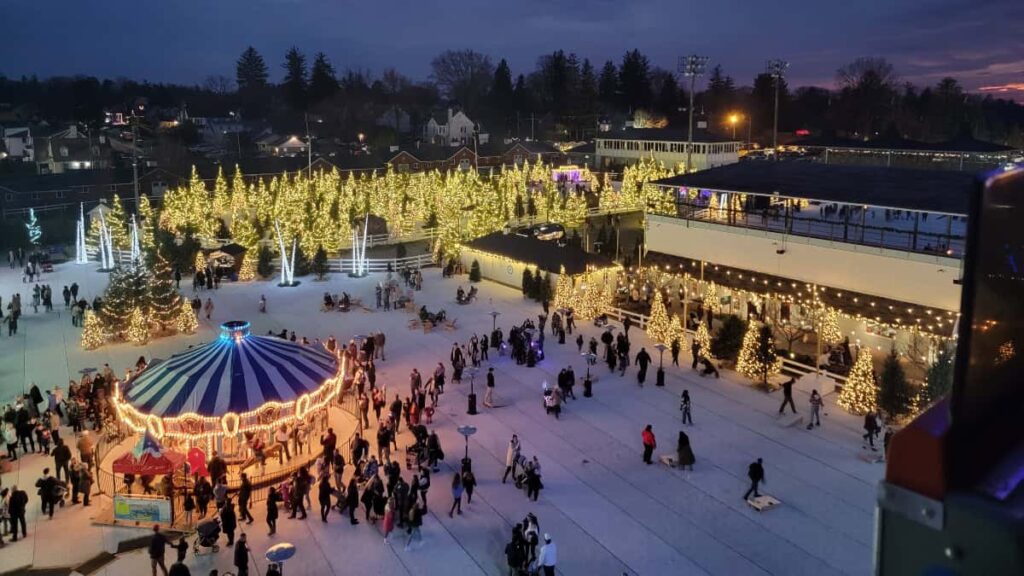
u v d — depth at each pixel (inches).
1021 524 113.9
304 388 1113.4
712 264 1775.3
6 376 1473.9
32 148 5078.7
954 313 1352.1
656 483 1022.4
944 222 1749.5
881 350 1535.4
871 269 1469.0
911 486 128.0
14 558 854.5
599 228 3196.4
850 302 1502.2
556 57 7116.1
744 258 1705.2
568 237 2955.2
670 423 1219.9
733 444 1139.3
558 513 947.3
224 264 2356.1
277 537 903.1
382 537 899.4
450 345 1667.1
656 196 2630.4
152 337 1738.4
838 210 2113.7
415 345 1667.1
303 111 7012.8
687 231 1822.1
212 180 3971.5
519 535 808.3
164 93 7765.8
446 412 1274.6
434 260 2496.3
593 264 2023.9
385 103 7790.4
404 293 2122.3
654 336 1631.4
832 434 1171.9
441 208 3191.4
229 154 5497.1
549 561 776.9
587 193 4035.4
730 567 828.0
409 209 3309.5
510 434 1184.8
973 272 122.2
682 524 917.8
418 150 4877.0
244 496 932.6
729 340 1459.2
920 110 5669.3
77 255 2608.3
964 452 125.3
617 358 1502.2
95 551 872.9
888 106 5866.1
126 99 7244.1
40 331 1790.1
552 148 5378.9
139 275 1754.4
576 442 1153.4
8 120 6368.1
